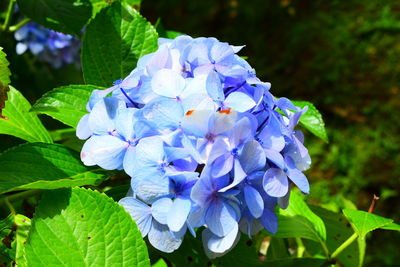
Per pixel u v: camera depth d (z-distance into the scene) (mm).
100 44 688
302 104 723
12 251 593
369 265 1901
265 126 576
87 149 585
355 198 2096
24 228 597
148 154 557
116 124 583
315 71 2643
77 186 568
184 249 633
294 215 704
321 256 749
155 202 556
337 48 2742
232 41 2902
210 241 571
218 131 553
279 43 2840
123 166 578
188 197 554
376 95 2498
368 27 2811
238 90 593
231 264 635
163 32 774
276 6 3045
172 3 3096
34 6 707
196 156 549
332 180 2143
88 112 643
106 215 561
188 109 564
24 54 943
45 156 606
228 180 560
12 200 613
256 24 2980
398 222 2039
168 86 574
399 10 2914
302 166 605
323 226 702
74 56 1028
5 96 615
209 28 3012
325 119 2418
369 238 1958
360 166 2176
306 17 2971
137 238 560
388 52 2697
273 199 587
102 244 557
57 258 552
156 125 563
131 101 595
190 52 600
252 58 2779
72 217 560
